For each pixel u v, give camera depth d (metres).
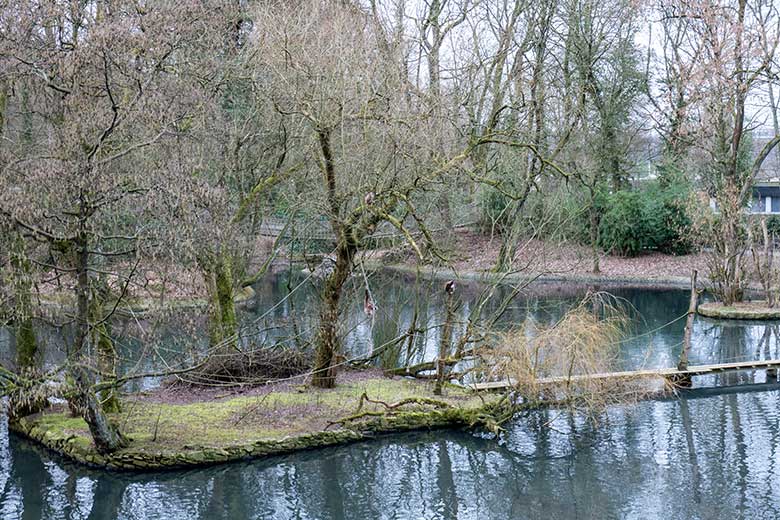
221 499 9.02
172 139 10.70
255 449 10.04
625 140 34.59
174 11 10.32
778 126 36.16
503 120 18.05
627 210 33.00
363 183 12.47
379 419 11.05
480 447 10.95
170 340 15.80
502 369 11.67
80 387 8.98
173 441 9.98
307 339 14.94
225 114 14.42
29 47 9.39
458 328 16.19
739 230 24.17
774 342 18.88
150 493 9.15
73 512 8.61
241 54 13.84
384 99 12.18
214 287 13.09
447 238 16.19
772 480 9.62
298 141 14.55
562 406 12.42
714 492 9.27
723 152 24.41
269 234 16.53
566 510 8.81
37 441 10.56
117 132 9.55
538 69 20.25
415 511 8.84
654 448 10.93
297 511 8.76
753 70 22.11
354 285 14.65
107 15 9.85
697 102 23.42
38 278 8.80
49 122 10.02
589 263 32.47
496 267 15.33
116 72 9.77
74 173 8.09
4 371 9.08
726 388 14.44
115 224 9.33
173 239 8.35
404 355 16.12
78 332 9.05
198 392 12.62
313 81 11.84
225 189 12.29
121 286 9.12
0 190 8.09
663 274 30.45
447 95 15.55
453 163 11.84
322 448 10.52
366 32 14.55
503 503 9.06
